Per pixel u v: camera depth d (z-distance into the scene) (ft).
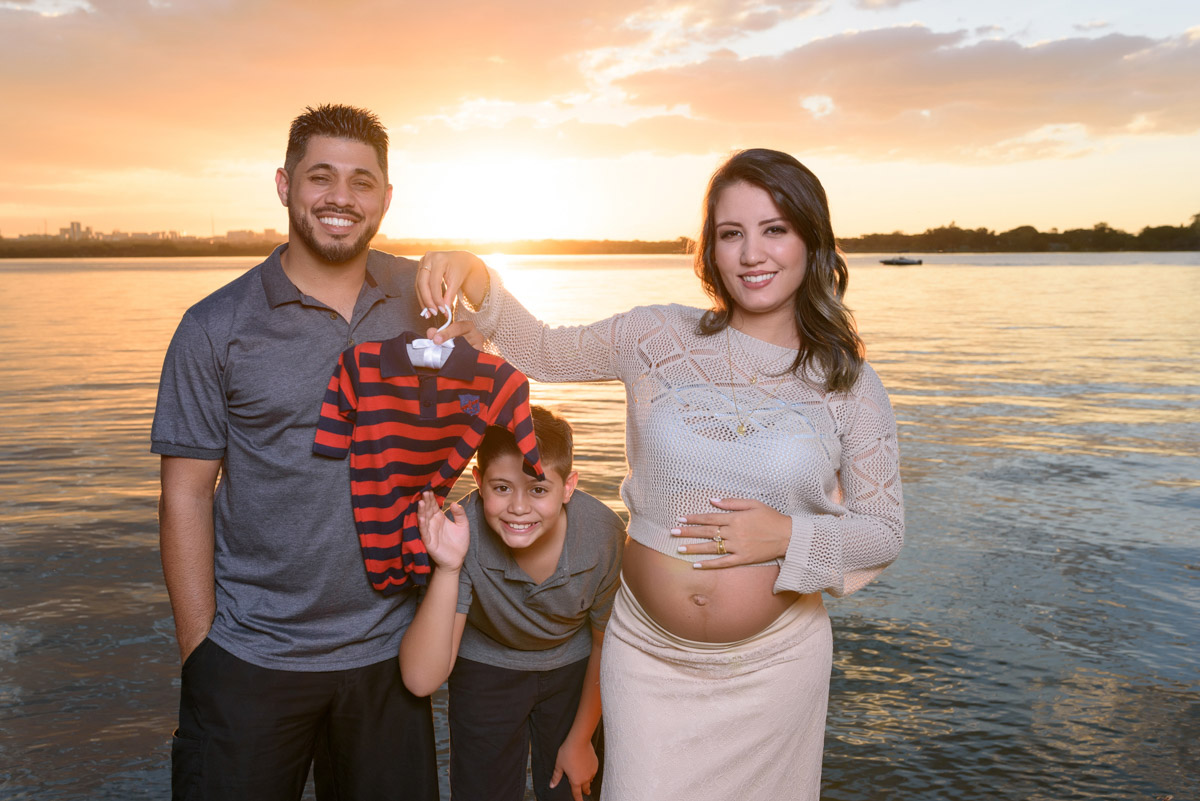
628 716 7.15
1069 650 14.80
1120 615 16.35
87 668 13.93
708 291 7.53
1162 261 575.38
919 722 12.41
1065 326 92.27
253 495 6.95
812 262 7.00
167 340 71.77
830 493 7.18
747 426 6.88
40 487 26.00
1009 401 43.39
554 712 8.84
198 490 7.04
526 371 7.93
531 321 7.85
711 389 7.09
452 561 7.02
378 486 6.88
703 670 7.00
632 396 7.47
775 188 6.69
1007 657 14.53
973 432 35.37
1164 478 27.48
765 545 6.66
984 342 74.74
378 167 6.98
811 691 7.25
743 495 6.82
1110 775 11.05
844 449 7.20
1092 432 35.35
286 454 6.89
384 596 7.29
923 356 63.82
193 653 7.07
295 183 6.82
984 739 11.93
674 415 7.03
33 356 60.44
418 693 7.34
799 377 7.09
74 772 10.96
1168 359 61.77
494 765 8.70
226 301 6.88
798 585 6.67
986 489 26.11
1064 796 10.58
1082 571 18.80
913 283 216.95
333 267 7.06
